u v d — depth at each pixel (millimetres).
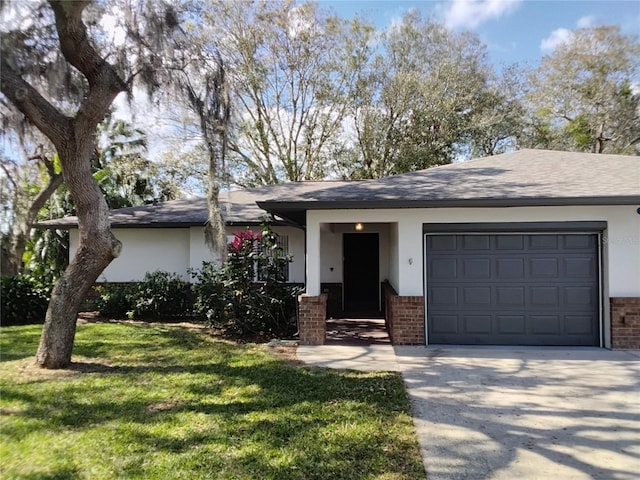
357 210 8406
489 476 3455
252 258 9289
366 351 7805
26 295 11133
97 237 6660
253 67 21438
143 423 4422
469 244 8383
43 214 14719
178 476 3387
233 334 9383
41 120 6125
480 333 8352
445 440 4109
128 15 6922
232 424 4406
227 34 20562
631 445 4004
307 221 8492
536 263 8273
